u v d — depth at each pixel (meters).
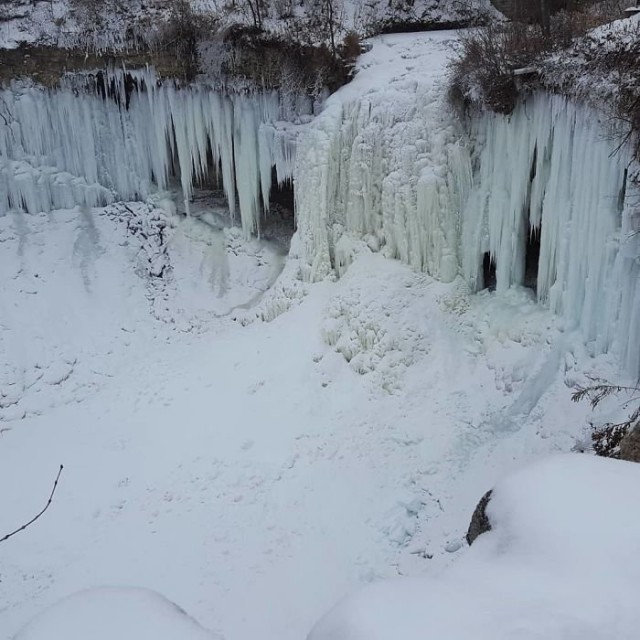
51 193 16.11
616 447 8.55
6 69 15.37
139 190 16.72
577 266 10.81
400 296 12.93
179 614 3.57
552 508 4.12
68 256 15.57
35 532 10.39
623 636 3.29
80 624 3.40
